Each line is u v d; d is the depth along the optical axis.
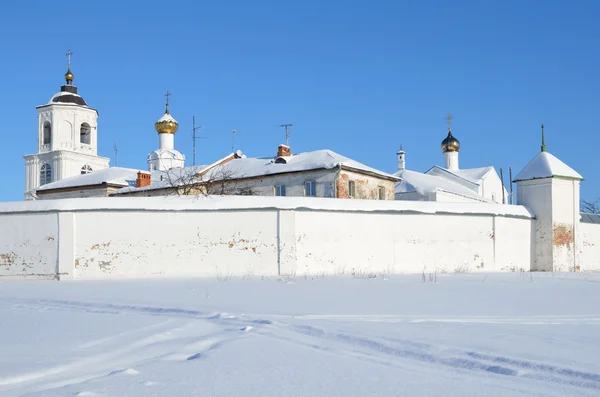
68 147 51.31
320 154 35.62
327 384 6.42
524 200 29.09
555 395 6.02
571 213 28.81
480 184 50.41
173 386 6.33
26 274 22.83
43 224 22.89
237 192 34.41
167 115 52.97
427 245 25.39
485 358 7.55
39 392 6.11
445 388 6.27
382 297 14.32
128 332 9.56
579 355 7.64
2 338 9.06
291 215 23.25
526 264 28.00
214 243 22.94
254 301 13.66
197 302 13.70
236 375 6.81
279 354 7.96
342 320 10.59
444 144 59.75
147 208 22.75
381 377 6.73
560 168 28.67
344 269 23.72
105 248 22.58
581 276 23.08
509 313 11.43
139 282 20.28
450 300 13.66
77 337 9.13
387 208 24.72
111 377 6.72
